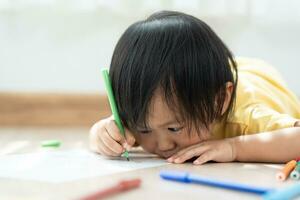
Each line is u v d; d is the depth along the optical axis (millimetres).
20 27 1866
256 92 1051
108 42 1901
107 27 1896
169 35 856
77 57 1901
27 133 1613
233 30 1914
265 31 1917
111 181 656
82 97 1894
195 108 814
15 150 1089
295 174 675
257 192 578
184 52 835
